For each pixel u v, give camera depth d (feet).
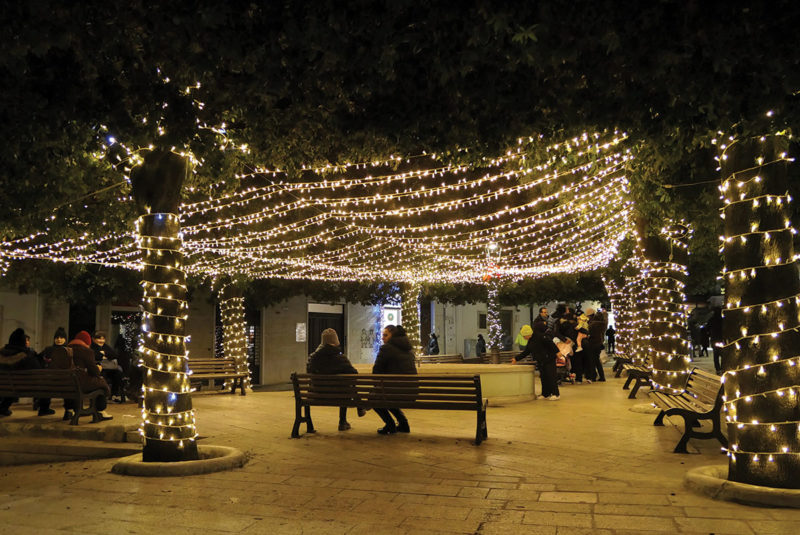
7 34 16.12
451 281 86.22
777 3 14.70
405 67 19.20
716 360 64.54
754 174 20.31
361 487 21.83
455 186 37.04
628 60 16.47
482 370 48.60
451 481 22.57
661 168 32.09
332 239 57.47
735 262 20.59
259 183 46.93
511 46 16.48
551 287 92.07
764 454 19.49
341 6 16.37
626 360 70.13
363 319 108.37
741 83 16.31
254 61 17.81
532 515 18.30
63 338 39.24
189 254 51.47
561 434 32.50
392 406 31.12
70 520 18.39
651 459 26.27
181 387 26.12
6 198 30.53
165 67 20.04
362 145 27.32
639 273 66.13
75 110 20.08
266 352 93.20
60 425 34.71
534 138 25.79
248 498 20.59
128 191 36.40
